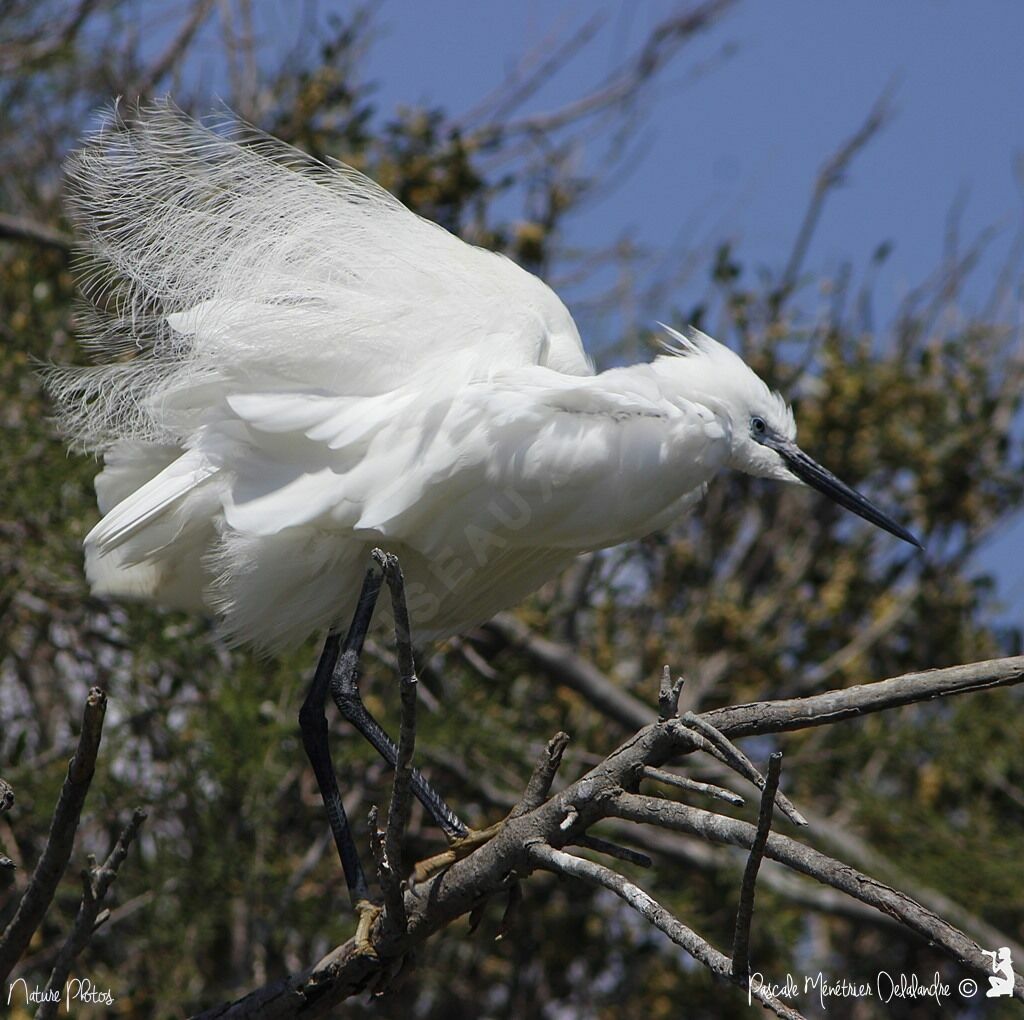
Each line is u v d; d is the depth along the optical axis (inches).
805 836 458.9
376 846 210.5
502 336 300.0
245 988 382.6
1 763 420.2
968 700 480.4
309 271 301.3
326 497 281.3
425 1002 450.0
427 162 497.4
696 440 302.0
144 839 415.8
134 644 412.8
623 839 447.5
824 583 529.0
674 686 202.5
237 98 530.9
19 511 414.6
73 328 426.3
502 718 445.7
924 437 521.0
